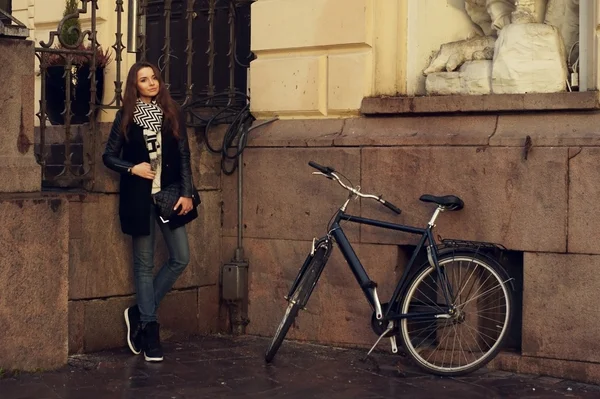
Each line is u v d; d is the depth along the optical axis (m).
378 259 7.35
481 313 6.93
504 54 7.04
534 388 6.37
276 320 7.87
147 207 6.95
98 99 8.66
